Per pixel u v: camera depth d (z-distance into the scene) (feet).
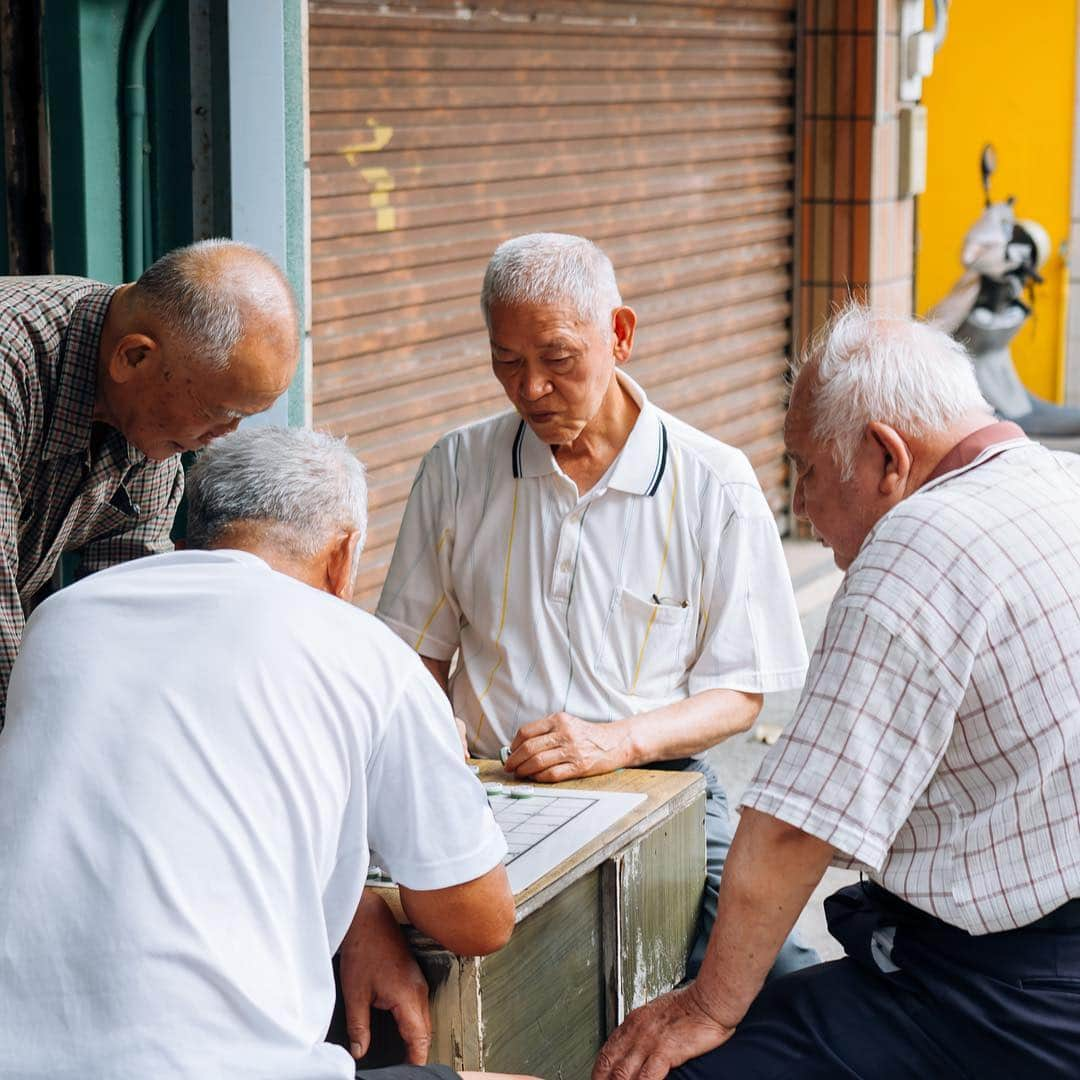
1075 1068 6.53
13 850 5.66
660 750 8.67
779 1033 7.04
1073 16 30.76
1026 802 6.45
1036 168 31.48
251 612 6.03
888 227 23.89
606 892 7.55
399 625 9.50
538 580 9.08
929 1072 6.83
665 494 8.97
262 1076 5.50
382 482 15.99
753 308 22.88
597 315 8.47
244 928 5.63
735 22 21.45
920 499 6.71
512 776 8.48
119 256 11.41
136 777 5.69
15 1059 5.42
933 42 24.04
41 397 7.97
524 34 17.33
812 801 6.54
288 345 7.96
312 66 14.44
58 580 11.21
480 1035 6.69
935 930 6.81
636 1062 7.09
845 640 6.56
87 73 10.92
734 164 21.91
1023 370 32.65
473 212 16.88
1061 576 6.52
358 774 6.04
